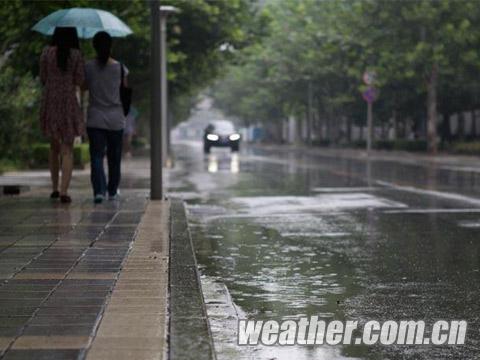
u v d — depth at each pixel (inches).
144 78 1496.1
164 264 277.1
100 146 481.1
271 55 2716.5
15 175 842.2
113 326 193.5
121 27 531.2
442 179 858.1
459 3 1681.8
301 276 301.1
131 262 280.7
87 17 517.0
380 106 2285.9
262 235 411.8
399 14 1749.5
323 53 2331.4
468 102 2020.2
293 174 964.0
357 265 324.2
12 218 405.4
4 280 248.2
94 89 474.6
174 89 1827.0
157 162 512.4
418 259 337.7
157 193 511.2
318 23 2475.4
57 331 188.4
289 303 255.1
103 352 171.8
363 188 722.8
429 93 1791.3
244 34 1587.1
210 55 1610.5
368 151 1756.9
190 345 179.2
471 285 283.3
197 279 251.6
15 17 682.8
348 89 2439.7
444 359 194.1
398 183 791.1
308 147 2802.7
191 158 1581.0
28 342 179.0
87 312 207.3
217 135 2005.4
